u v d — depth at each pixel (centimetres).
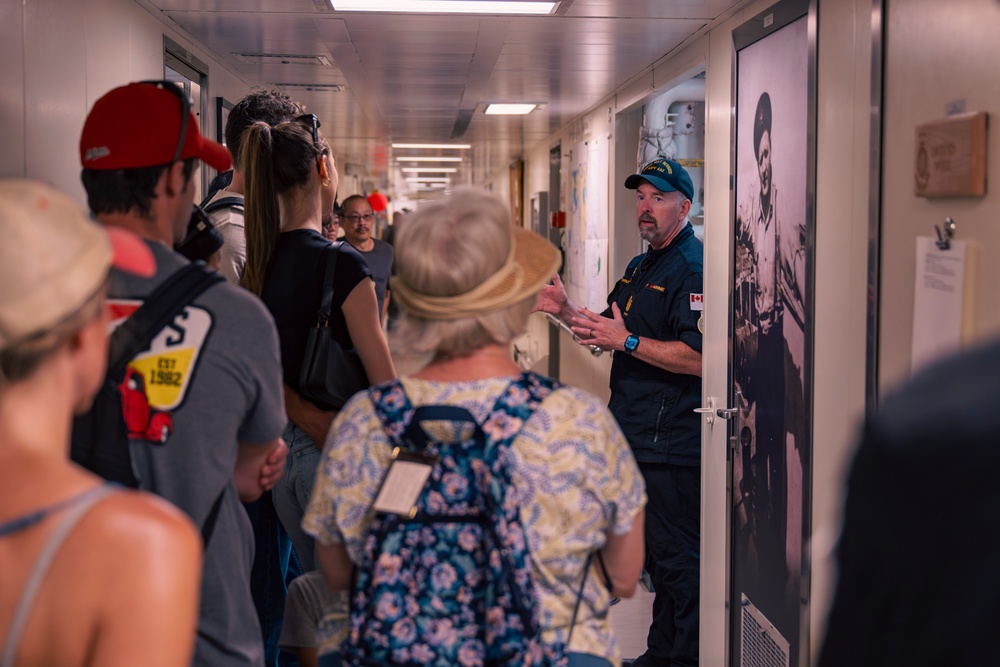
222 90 507
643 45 446
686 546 404
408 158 1295
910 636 67
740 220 345
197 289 169
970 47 194
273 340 178
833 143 263
